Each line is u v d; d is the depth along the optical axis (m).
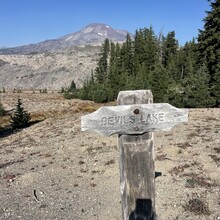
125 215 5.29
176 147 20.86
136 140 5.20
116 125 5.11
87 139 27.19
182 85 45.00
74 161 21.31
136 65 88.12
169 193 14.12
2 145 31.77
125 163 5.20
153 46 91.81
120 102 5.18
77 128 33.28
